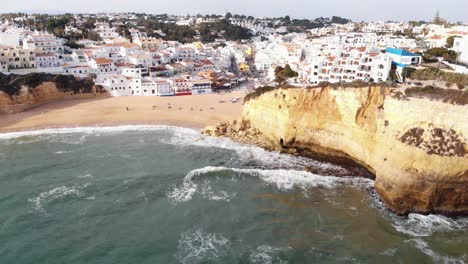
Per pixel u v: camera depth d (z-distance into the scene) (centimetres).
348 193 5578
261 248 4206
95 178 5962
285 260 4003
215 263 3944
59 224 4625
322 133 6950
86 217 4794
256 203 5222
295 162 6931
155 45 16925
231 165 6656
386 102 5672
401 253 4138
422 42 13825
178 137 8338
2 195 5328
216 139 8188
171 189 5600
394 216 4975
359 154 6378
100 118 9531
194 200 5278
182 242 4306
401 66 7962
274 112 7581
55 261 3953
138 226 4616
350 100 6362
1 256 4003
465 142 4812
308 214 4944
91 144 7756
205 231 4531
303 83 9100
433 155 4916
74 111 9956
